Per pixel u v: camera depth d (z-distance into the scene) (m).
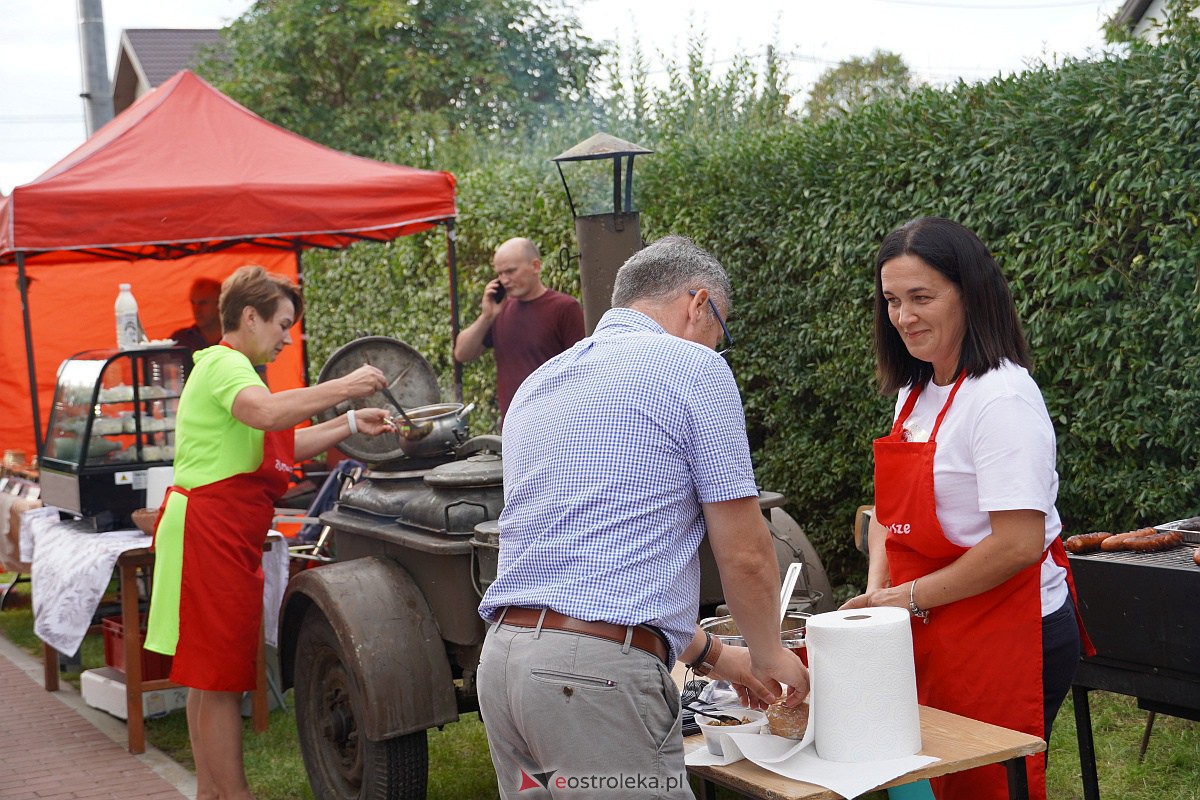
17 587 8.43
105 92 10.12
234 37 16.11
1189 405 4.09
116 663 5.44
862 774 1.90
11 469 7.11
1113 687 2.93
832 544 5.78
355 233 7.82
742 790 1.96
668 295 2.25
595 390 2.10
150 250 7.68
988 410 2.18
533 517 2.10
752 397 6.03
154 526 4.83
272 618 4.85
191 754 4.69
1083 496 4.57
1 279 8.23
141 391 5.44
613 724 1.98
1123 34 5.10
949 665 2.29
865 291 5.23
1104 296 4.43
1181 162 4.02
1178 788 3.59
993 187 4.64
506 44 16.64
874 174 5.18
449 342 8.79
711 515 2.07
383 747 3.40
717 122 9.34
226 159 6.23
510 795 2.20
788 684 2.10
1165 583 2.75
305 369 8.74
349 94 15.88
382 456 3.97
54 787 4.36
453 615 3.38
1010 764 2.04
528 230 7.80
